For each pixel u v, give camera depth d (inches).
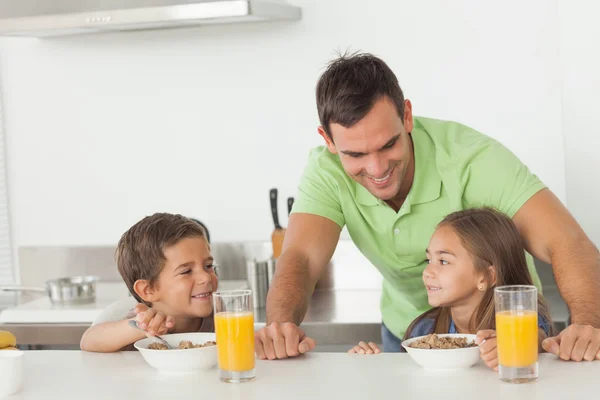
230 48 142.7
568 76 123.3
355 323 113.1
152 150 147.4
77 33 141.4
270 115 142.4
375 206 89.6
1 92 152.3
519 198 83.1
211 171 145.5
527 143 132.8
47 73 150.3
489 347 63.3
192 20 128.7
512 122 133.1
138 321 71.4
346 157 78.4
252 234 144.9
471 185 86.3
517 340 59.3
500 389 58.1
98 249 148.5
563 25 122.9
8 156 153.2
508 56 132.4
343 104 75.4
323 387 60.8
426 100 135.9
